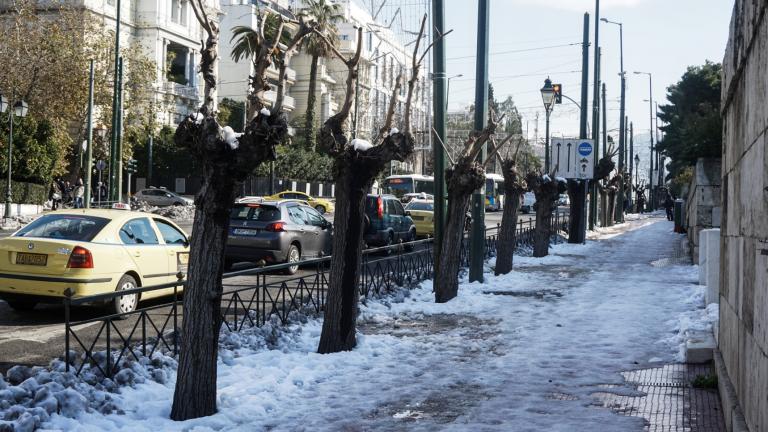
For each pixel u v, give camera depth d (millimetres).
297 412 6824
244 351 8758
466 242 20828
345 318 9305
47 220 10797
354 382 7953
